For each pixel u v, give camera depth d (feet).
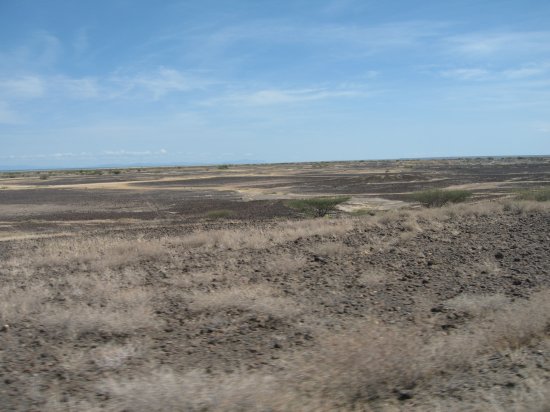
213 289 32.89
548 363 18.20
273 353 20.47
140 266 44.50
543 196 111.34
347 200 138.51
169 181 307.99
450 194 125.59
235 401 16.07
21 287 35.65
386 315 25.62
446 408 15.40
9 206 163.84
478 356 19.35
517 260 40.57
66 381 18.12
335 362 19.07
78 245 62.90
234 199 175.42
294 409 15.62
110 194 211.61
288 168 557.74
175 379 17.72
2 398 16.83
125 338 22.98
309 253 48.85
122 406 15.94
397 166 529.45
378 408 15.64
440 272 37.11
